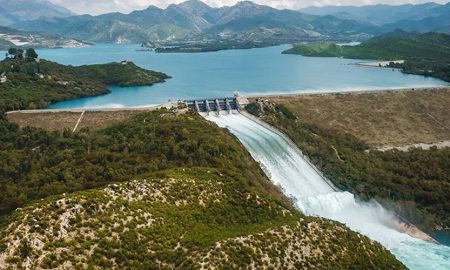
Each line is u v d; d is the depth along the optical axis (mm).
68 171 143750
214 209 114688
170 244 97938
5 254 83625
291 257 102250
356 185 185375
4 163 159375
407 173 197500
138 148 159625
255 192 126875
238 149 169125
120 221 99188
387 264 114250
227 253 95500
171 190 115938
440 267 133625
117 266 89250
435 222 170625
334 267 104375
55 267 83938
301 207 156750
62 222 93312
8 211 124000
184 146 156000
